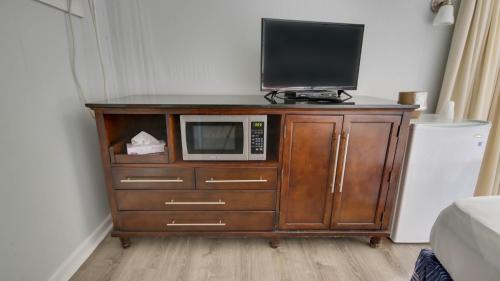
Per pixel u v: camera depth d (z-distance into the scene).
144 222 1.40
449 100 1.75
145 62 1.70
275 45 1.39
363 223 1.46
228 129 1.31
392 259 1.42
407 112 1.27
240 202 1.38
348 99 1.55
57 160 1.20
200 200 1.37
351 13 1.68
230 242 1.54
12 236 0.95
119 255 1.41
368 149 1.33
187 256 1.41
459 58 1.67
